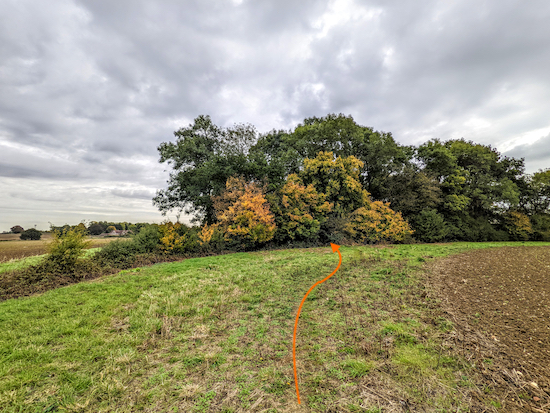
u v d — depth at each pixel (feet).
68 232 34.24
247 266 37.76
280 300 22.48
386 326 15.97
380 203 69.72
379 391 10.45
